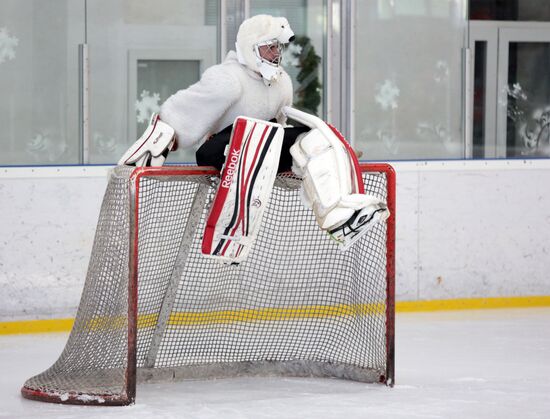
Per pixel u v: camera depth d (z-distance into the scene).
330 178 11.46
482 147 20.34
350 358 13.39
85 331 12.25
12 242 17.09
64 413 11.16
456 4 20.09
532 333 16.94
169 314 13.07
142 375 12.91
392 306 12.70
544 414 11.15
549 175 20.05
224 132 12.00
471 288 19.67
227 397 12.08
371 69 19.73
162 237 13.01
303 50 19.38
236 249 11.66
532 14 20.50
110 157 18.42
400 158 19.94
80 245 17.44
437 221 19.47
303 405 11.55
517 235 19.89
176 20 18.66
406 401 11.78
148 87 18.59
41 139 18.03
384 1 19.72
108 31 18.28
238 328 13.86
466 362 14.46
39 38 17.92
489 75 20.33
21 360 14.72
